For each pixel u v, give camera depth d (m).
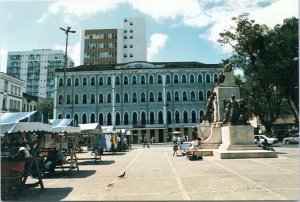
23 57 103.69
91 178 10.38
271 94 38.03
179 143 21.81
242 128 17.59
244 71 36.59
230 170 11.31
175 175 10.41
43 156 11.74
